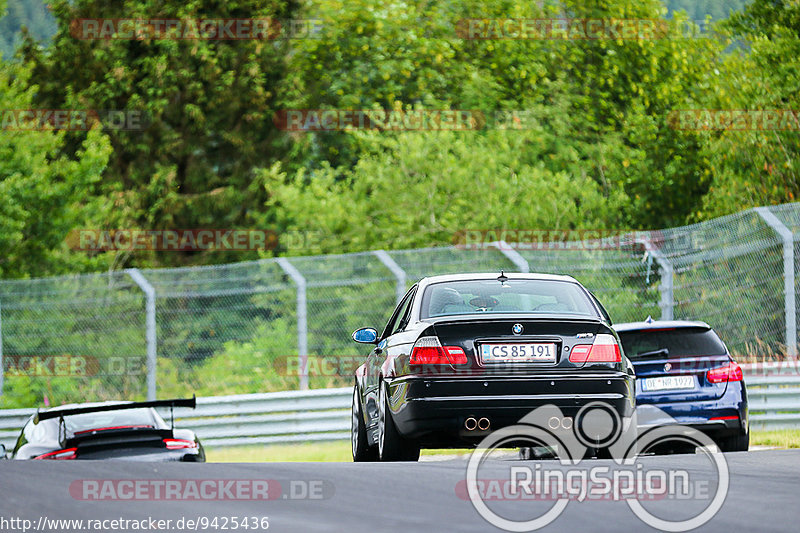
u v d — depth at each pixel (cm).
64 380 7925
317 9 13938
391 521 1975
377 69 12862
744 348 7169
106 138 11625
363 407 3928
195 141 14012
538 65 12062
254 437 6725
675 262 7219
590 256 7531
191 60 13812
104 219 11938
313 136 14050
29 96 11594
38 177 10950
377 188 10269
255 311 8675
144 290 7331
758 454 3105
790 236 6656
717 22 12581
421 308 3350
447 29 13038
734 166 10656
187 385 7606
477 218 9844
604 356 3159
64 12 14250
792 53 11062
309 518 2044
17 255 11050
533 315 3206
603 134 11944
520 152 10781
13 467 2862
